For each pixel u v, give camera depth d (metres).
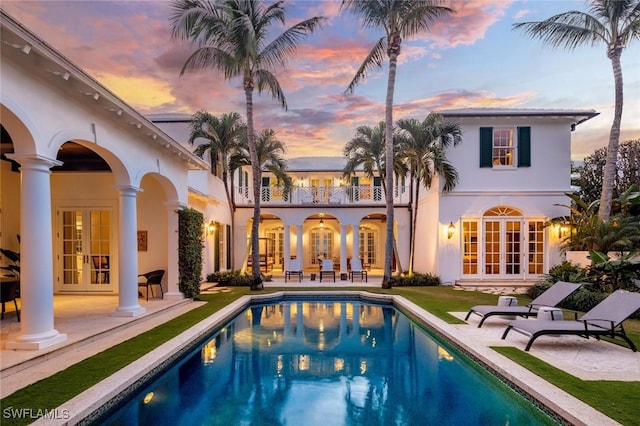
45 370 4.79
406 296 11.60
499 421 4.23
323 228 22.98
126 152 7.52
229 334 8.12
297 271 16.17
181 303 9.84
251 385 5.32
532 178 14.42
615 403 3.83
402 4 12.25
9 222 9.45
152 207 10.89
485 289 13.36
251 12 12.12
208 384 5.37
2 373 4.47
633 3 11.15
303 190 19.12
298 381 5.46
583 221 12.17
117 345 6.00
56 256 10.74
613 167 12.02
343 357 6.57
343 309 11.00
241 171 20.48
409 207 18.62
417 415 4.39
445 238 14.52
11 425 3.35
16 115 4.70
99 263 10.76
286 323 9.18
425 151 14.02
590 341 6.40
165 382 5.42
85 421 3.69
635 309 5.71
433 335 7.73
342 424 4.19
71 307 8.71
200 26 11.59
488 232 14.54
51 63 4.89
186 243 10.45
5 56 4.51
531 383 4.40
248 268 18.88
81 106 6.04
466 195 14.49
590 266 10.14
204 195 13.87
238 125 15.88
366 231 22.88
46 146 5.24
